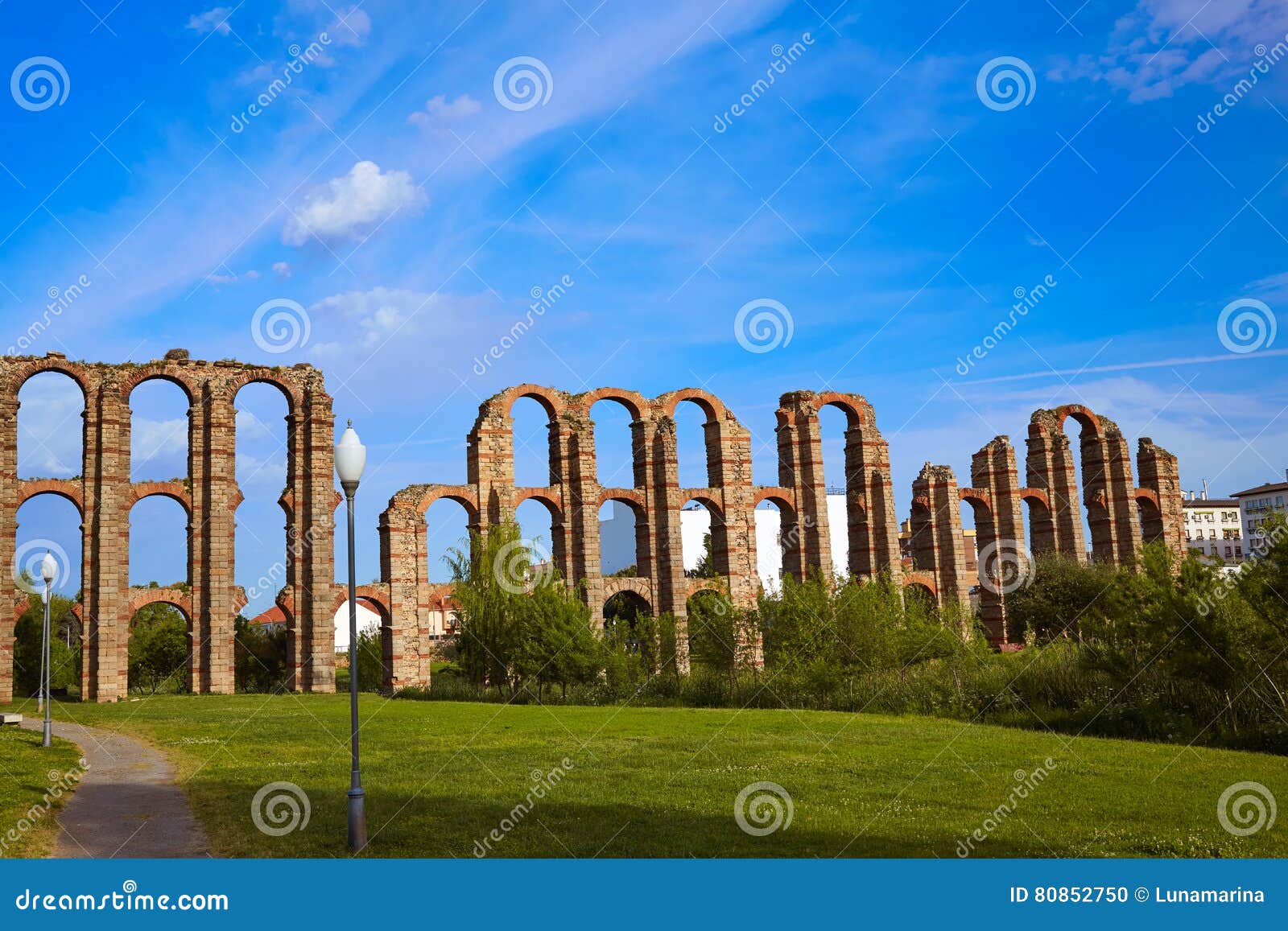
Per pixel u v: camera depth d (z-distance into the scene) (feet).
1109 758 110.83
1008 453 335.67
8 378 231.91
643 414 285.43
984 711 154.71
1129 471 360.48
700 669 205.46
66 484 235.40
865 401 310.65
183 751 123.44
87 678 227.81
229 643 243.40
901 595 254.06
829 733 135.13
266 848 72.38
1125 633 148.25
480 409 266.98
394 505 251.80
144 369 245.04
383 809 84.53
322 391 259.19
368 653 261.03
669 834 75.92
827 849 71.87
